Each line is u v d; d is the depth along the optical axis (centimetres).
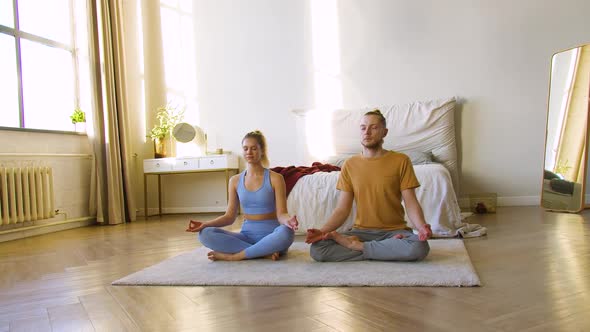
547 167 412
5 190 358
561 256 204
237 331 123
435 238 279
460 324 121
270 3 515
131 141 533
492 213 396
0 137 369
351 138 471
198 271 199
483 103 451
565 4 428
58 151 432
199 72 538
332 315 133
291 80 509
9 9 399
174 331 126
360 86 486
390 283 165
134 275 197
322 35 498
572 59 403
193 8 539
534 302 138
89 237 357
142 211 544
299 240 290
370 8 482
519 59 441
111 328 131
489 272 180
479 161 453
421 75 467
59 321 141
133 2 541
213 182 534
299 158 496
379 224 214
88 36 457
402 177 209
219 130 532
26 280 206
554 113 414
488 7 448
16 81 399
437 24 462
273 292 162
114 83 482
